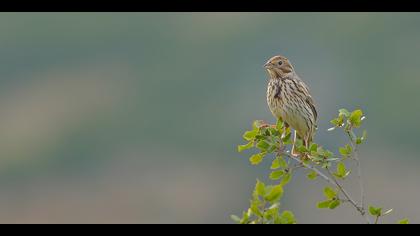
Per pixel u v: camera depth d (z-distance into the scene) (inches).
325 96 1951.3
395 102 1793.8
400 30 2041.1
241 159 1568.7
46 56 2130.9
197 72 2066.9
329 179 370.9
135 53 2171.5
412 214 1331.2
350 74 1979.6
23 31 2139.5
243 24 2138.3
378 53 2006.6
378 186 1387.8
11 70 2106.3
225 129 1861.5
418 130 1679.4
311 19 2087.8
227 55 2084.2
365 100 1861.5
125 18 2224.4
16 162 1726.1
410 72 1920.5
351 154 376.5
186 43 2150.6
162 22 2182.6
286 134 386.3
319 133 1397.6
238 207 1512.1
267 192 344.2
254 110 1951.3
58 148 1765.5
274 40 2084.2
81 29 2183.8
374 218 382.6
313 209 1245.1
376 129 1683.1
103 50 2174.0
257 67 2086.6
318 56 2043.6
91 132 1841.8
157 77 2053.4
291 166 378.6
